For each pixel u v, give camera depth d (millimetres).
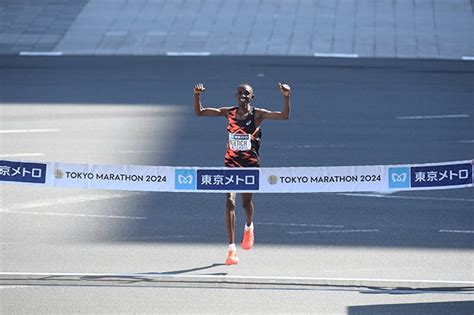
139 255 39375
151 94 69625
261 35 85375
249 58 79125
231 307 33594
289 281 36094
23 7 93625
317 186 36969
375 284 35875
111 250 39969
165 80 73250
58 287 35500
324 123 62406
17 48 82062
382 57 79625
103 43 83750
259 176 36812
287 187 36844
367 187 36906
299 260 38781
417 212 45375
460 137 59281
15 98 68812
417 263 38500
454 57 79688
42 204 46438
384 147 56906
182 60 78750
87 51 81562
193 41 83938
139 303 33906
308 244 40844
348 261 38688
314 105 66812
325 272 37406
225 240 41438
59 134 59719
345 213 45250
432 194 48312
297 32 86188
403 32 86250
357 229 42875
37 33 86250
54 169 37531
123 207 46000
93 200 47094
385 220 44188
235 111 37500
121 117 63719
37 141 58031
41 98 68812
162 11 92500
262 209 45812
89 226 43156
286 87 36781
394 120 63250
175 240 41375
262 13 91438
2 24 88438
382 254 39594
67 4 94938
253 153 37750
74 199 47250
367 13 91438
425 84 72250
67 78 74000
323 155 55062
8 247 40250
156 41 84125
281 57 79375
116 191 48625
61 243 40812
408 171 36750
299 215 44906
